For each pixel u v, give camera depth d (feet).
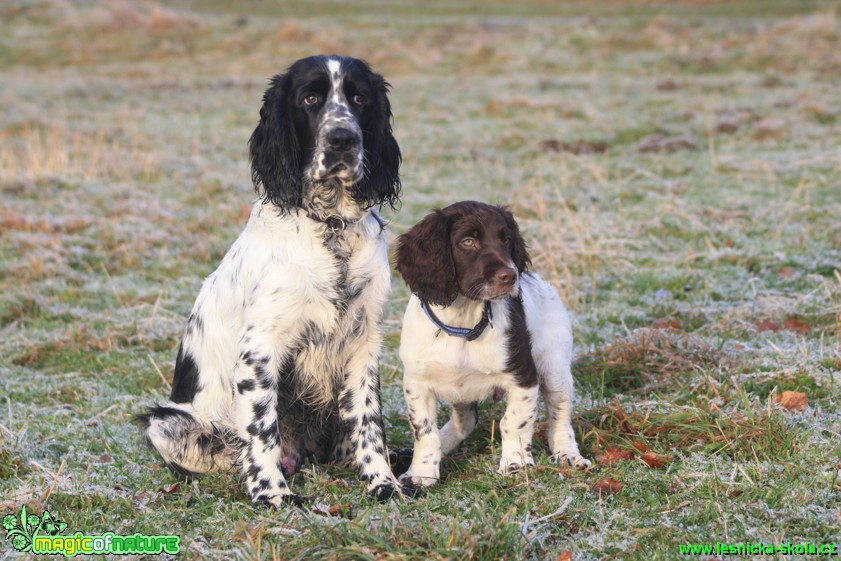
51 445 23.11
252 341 20.77
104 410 26.23
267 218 21.31
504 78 95.25
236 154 65.57
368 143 22.00
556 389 22.22
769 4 150.41
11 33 122.62
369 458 21.25
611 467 20.36
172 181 57.41
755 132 63.16
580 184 53.06
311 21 135.23
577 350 28.78
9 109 80.53
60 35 122.52
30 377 29.66
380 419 21.76
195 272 41.57
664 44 104.06
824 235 39.93
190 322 23.04
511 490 19.39
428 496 19.58
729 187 50.01
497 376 20.83
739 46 97.71
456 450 23.25
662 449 21.03
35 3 134.00
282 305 20.62
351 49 112.57
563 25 119.34
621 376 26.53
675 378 25.31
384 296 21.72
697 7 151.84
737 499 18.12
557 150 63.46
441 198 51.21
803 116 65.82
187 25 127.03
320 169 20.49
